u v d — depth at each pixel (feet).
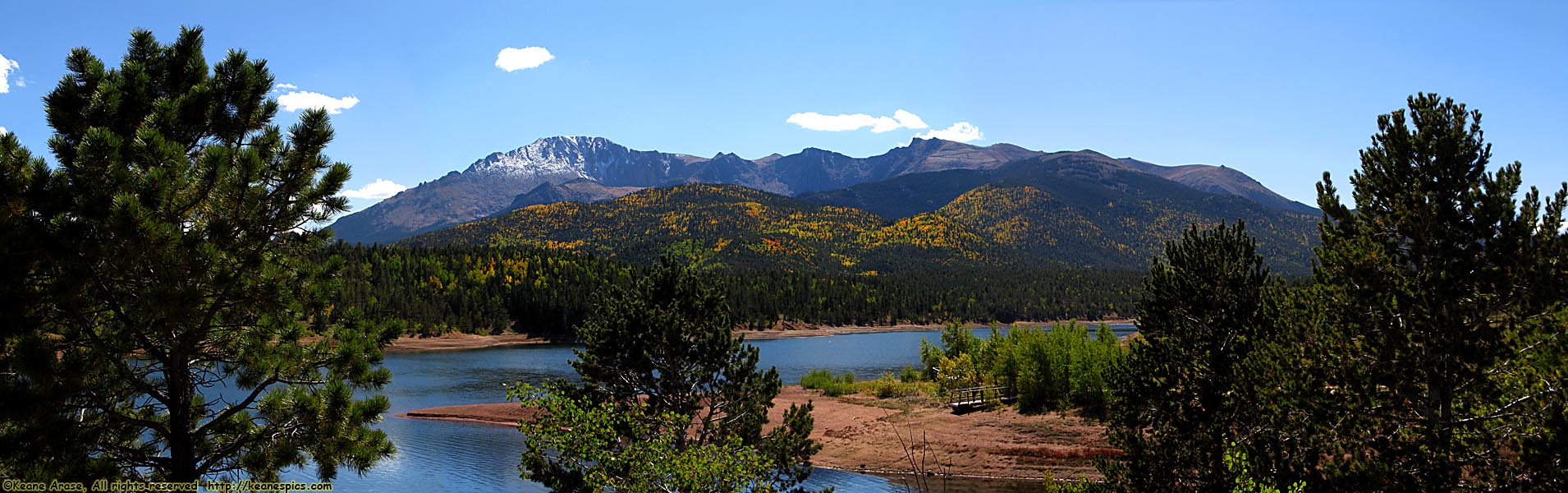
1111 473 69.41
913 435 135.74
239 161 36.04
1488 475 46.93
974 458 120.57
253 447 40.42
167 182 34.32
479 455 129.18
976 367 184.03
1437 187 48.85
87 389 35.78
